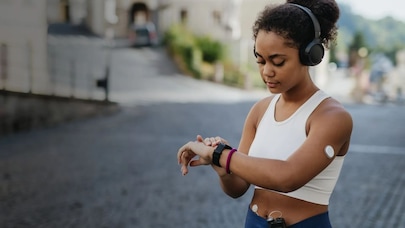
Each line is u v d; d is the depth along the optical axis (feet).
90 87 80.59
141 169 29.89
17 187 24.95
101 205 21.85
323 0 6.12
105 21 123.65
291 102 6.19
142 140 41.86
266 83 6.01
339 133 5.82
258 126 6.50
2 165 30.73
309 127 5.98
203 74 112.68
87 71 92.73
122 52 119.44
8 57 57.88
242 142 6.78
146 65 112.16
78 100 56.03
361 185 26.18
